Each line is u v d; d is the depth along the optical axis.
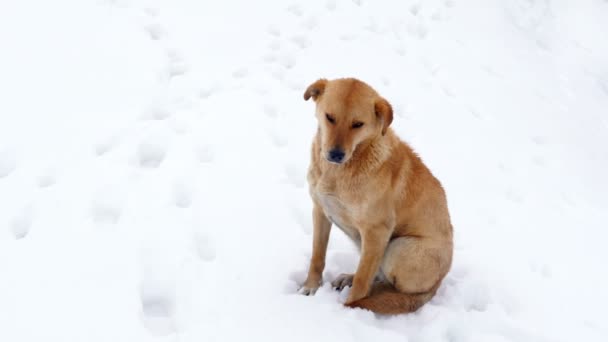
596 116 7.31
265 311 3.21
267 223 4.02
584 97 7.63
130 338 2.92
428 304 3.59
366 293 3.45
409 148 3.68
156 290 3.33
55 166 4.20
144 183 4.12
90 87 5.11
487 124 6.22
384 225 3.36
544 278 4.18
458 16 8.14
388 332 3.18
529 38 8.63
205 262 3.55
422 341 3.25
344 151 3.02
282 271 3.63
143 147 4.54
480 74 7.11
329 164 3.26
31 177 4.08
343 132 3.04
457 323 3.42
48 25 5.65
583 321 3.77
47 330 2.93
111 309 3.08
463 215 4.72
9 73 5.05
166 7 6.43
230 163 4.52
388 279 3.63
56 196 3.90
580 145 6.51
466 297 3.76
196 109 5.11
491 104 6.63
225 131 4.87
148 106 5.03
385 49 6.89
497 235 4.57
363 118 3.10
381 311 3.35
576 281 4.25
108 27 5.85
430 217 3.54
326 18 7.09
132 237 3.62
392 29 7.34
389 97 6.07
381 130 3.20
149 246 3.57
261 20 6.72
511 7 9.23
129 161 4.31
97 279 3.28
